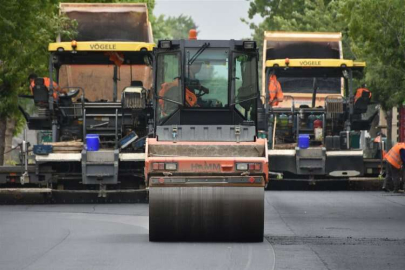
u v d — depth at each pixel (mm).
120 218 51469
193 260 35031
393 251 37438
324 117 71562
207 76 48500
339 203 60875
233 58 48562
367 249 38062
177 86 48312
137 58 67312
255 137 42094
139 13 74062
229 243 40125
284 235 43094
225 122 48719
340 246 39031
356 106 73812
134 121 63281
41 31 74125
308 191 72125
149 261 34812
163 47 48156
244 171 40000
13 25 69875
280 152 69312
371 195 67875
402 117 111562
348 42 110688
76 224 48188
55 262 34562
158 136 42250
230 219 40062
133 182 61500
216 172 40000
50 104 63906
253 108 48969
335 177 72188
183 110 48344
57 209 57312
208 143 41094
